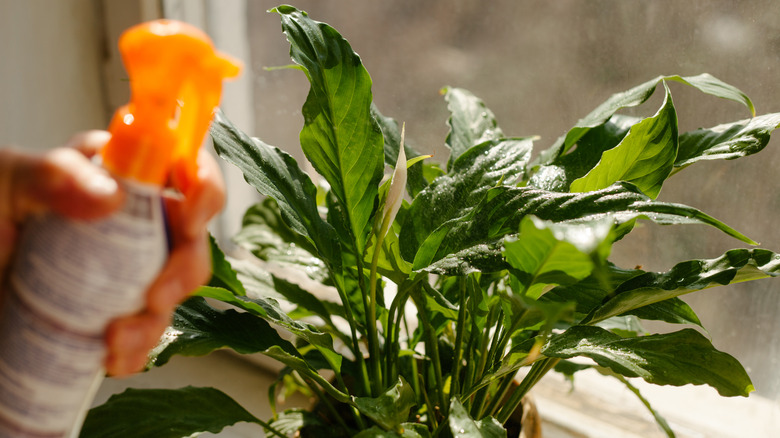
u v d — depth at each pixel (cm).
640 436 128
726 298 117
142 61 58
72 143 64
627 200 75
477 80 131
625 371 78
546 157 102
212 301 146
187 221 63
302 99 149
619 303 82
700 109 111
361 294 99
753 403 120
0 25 124
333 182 90
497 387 105
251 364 151
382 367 102
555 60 122
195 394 90
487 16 125
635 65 115
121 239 59
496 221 80
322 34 87
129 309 61
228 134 89
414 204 91
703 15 105
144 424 86
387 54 138
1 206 60
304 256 109
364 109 88
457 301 102
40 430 61
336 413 100
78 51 143
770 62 102
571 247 67
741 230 114
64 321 59
